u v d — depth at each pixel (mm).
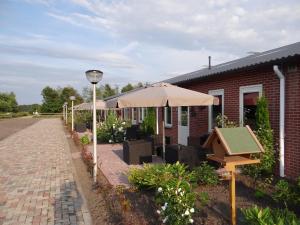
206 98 8461
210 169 7246
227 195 6426
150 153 10344
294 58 7035
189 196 4816
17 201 6750
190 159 8297
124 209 5629
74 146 15969
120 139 16344
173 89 8766
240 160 4848
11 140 19328
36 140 19219
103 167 9812
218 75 10383
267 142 7965
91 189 7578
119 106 8555
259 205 5797
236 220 5129
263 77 8664
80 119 30422
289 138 7789
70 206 6402
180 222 4559
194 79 11688
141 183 6828
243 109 9594
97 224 5441
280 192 5609
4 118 59188
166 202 4762
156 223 5152
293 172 7668
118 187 6848
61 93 74812
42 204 6543
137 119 22750
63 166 10602
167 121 15906
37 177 8984
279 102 8094
